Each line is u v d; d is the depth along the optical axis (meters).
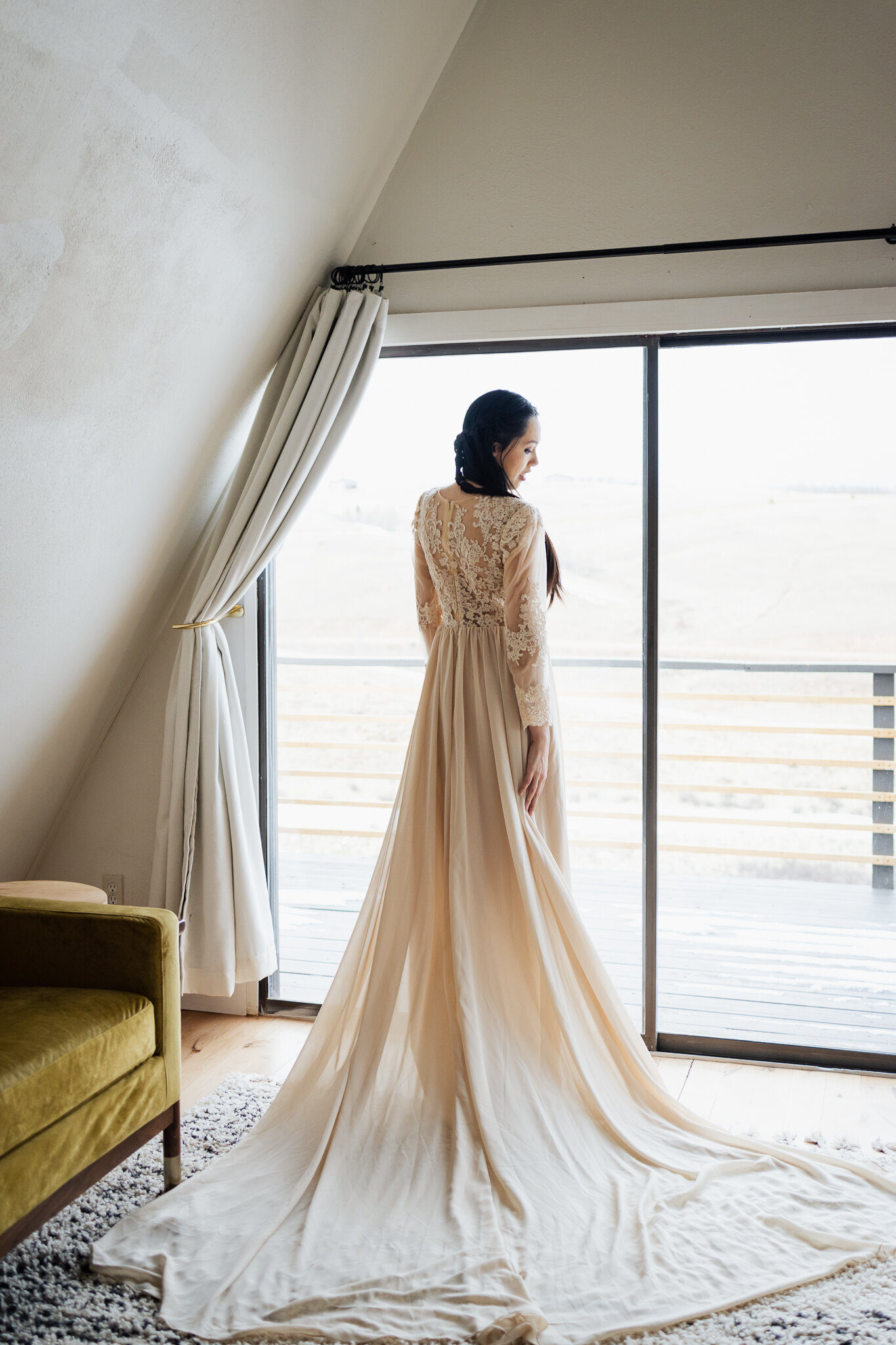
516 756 2.26
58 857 3.17
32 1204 1.61
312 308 2.87
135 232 1.99
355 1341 1.52
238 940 2.82
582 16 2.71
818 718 4.29
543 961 2.15
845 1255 1.75
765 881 4.30
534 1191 1.89
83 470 2.28
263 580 3.03
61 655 2.62
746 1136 2.27
